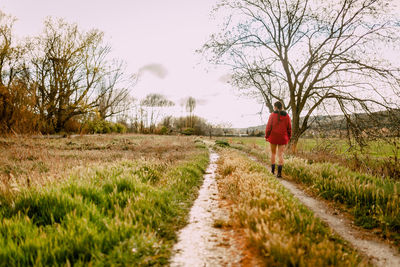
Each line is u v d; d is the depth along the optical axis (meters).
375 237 2.92
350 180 4.62
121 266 2.17
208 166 9.45
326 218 3.56
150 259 2.33
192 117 76.12
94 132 30.16
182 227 3.20
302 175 5.92
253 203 3.46
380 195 3.76
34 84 18.31
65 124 26.19
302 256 2.00
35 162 7.56
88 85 23.59
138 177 5.27
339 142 11.00
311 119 12.34
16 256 2.12
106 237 2.46
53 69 22.27
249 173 5.90
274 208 3.18
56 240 2.25
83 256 2.12
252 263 2.19
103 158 9.30
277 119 6.53
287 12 12.16
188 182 5.63
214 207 4.08
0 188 3.82
